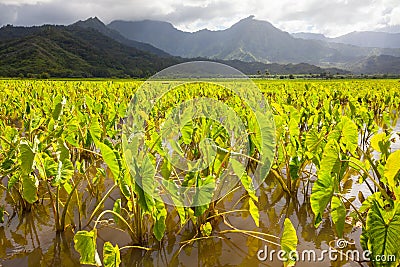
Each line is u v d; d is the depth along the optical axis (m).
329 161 2.69
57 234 3.34
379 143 3.11
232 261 2.88
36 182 3.28
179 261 2.90
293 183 4.20
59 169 3.19
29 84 18.42
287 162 4.19
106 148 2.58
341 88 18.45
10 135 4.34
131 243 3.16
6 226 3.54
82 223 3.56
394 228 2.15
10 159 3.55
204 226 3.16
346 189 4.44
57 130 3.80
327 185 2.47
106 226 3.49
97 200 4.16
